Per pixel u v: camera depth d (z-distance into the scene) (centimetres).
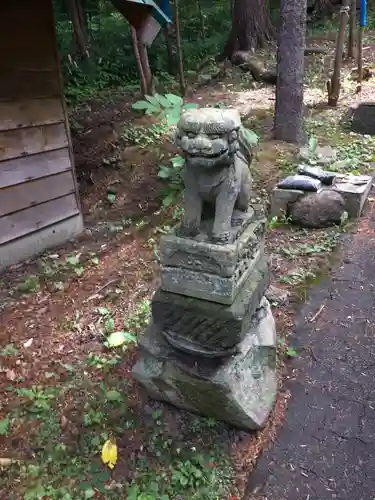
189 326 265
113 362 332
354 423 290
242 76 1006
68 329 369
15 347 353
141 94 852
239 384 273
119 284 418
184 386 276
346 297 391
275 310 376
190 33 1324
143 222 523
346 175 534
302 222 485
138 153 647
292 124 646
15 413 300
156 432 287
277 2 1488
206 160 225
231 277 247
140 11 419
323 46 1123
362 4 811
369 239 458
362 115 687
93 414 295
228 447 279
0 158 432
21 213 461
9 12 417
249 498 253
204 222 266
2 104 424
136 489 256
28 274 446
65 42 1105
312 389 314
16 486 261
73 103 871
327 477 261
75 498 254
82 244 505
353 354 338
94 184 620
